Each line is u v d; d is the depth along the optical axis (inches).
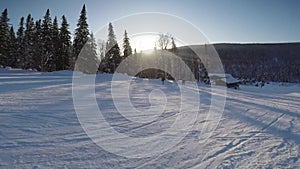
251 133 281.7
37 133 227.1
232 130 293.1
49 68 1619.1
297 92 1711.4
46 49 1640.0
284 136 272.7
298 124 355.6
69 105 399.9
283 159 192.1
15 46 1785.2
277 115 446.3
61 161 166.9
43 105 382.6
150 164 172.1
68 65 1631.4
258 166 176.1
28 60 1715.1
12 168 151.0
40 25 1788.9
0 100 404.2
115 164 168.7
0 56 1552.7
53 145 197.6
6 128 237.0
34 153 177.5
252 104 633.0
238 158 191.5
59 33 1644.9
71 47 1654.8
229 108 514.6
